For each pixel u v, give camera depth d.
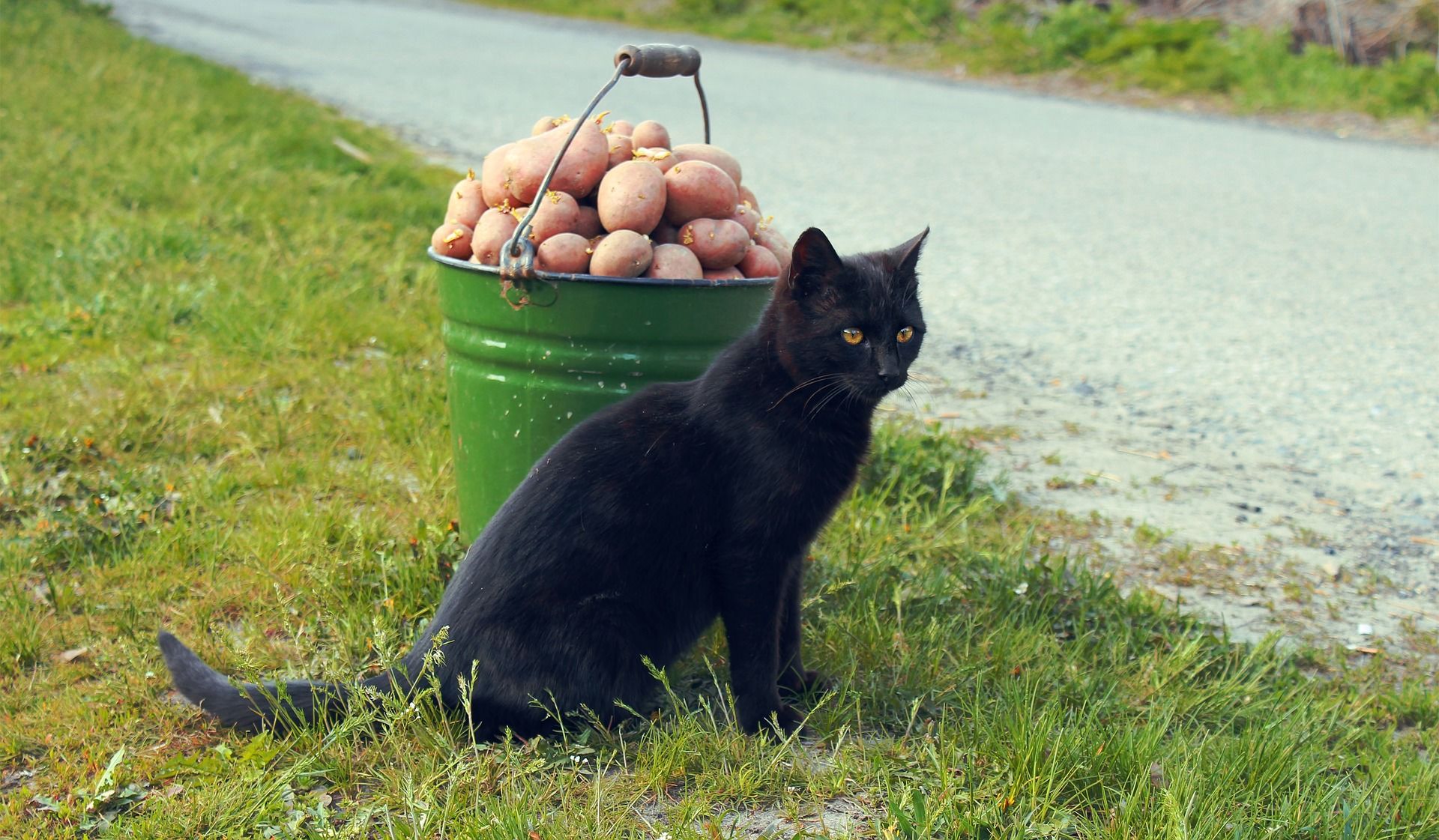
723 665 3.28
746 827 2.59
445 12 22.91
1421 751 3.07
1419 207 9.33
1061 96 14.40
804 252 2.92
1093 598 3.63
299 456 4.54
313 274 6.50
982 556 3.87
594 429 3.01
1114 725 2.88
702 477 2.93
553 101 13.20
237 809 2.56
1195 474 4.86
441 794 2.63
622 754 2.83
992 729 2.79
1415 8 14.52
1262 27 15.34
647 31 20.27
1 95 11.39
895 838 2.47
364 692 2.83
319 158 9.58
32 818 2.57
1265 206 9.34
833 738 2.93
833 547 3.90
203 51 16.23
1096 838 2.50
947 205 9.20
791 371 2.95
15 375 5.21
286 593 3.53
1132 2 16.77
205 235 7.16
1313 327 6.69
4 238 7.03
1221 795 2.62
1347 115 12.83
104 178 8.47
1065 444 5.14
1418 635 3.68
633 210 3.18
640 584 2.92
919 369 6.04
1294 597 3.88
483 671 2.84
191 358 5.53
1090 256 8.04
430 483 4.30
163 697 3.06
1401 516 4.52
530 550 2.87
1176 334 6.59
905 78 15.55
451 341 3.49
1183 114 13.27
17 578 3.59
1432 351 6.32
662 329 3.21
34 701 3.03
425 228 7.73
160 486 4.20
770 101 13.47
